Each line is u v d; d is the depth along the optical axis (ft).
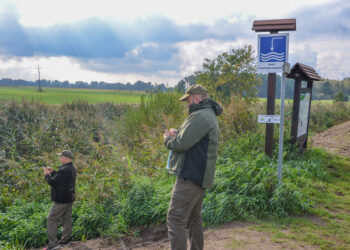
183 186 8.66
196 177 8.49
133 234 14.51
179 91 36.55
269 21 19.62
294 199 15.01
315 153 26.14
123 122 38.29
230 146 24.04
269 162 21.35
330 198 16.94
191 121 8.44
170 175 19.43
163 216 14.82
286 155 24.02
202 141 8.59
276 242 11.65
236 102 30.19
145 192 16.69
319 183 18.90
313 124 53.21
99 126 44.01
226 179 16.37
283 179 18.22
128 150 28.40
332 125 53.42
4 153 31.81
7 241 14.80
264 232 12.63
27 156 31.12
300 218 14.12
